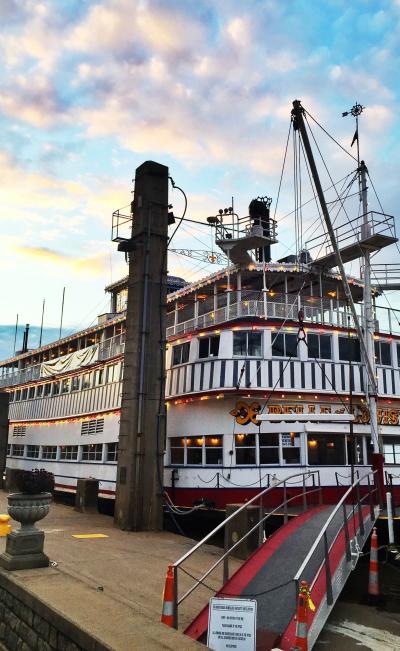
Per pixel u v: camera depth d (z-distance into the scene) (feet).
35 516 32.45
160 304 66.59
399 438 74.79
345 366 70.54
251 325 67.56
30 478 32.94
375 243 67.97
